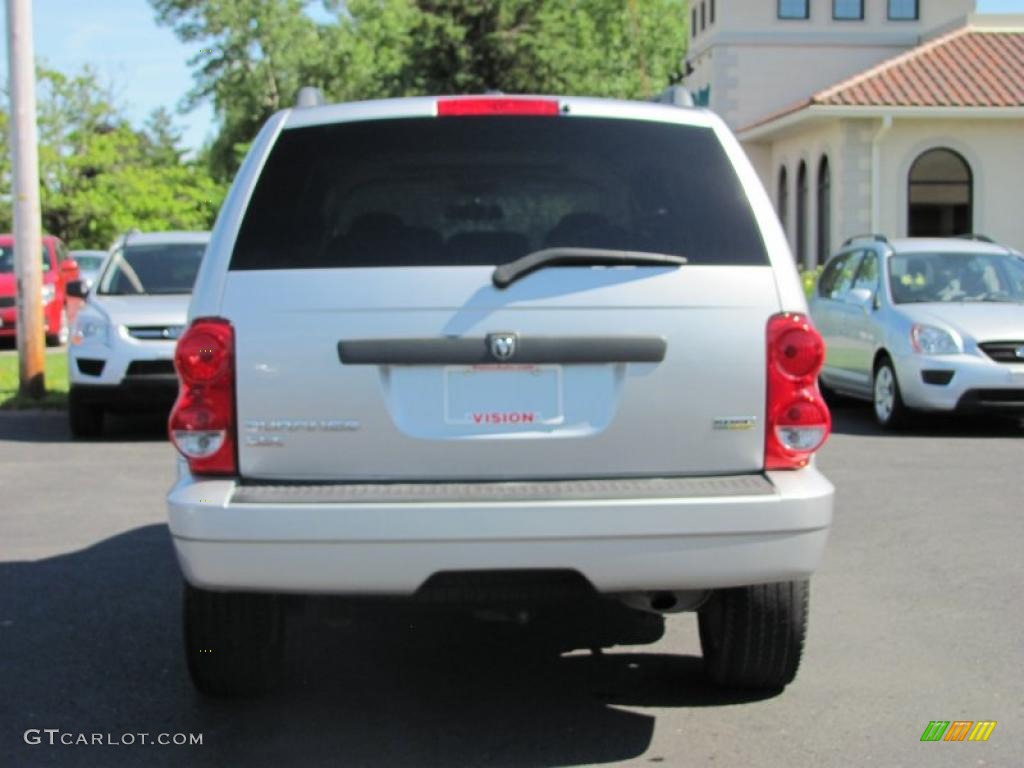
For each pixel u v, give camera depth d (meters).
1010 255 12.92
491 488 4.09
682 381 4.16
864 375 12.59
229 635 4.62
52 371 17.34
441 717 4.77
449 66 37.00
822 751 4.41
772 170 33.28
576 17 40.56
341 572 3.99
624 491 4.07
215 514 3.98
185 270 13.07
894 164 27.12
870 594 6.36
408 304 4.12
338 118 4.52
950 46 28.39
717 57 36.53
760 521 4.05
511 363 4.12
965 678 5.15
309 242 4.26
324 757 4.39
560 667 5.34
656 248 4.30
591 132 4.53
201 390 4.13
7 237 23.17
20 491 9.27
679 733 4.59
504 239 4.32
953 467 9.98
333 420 4.11
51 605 6.25
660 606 4.41
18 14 14.43
